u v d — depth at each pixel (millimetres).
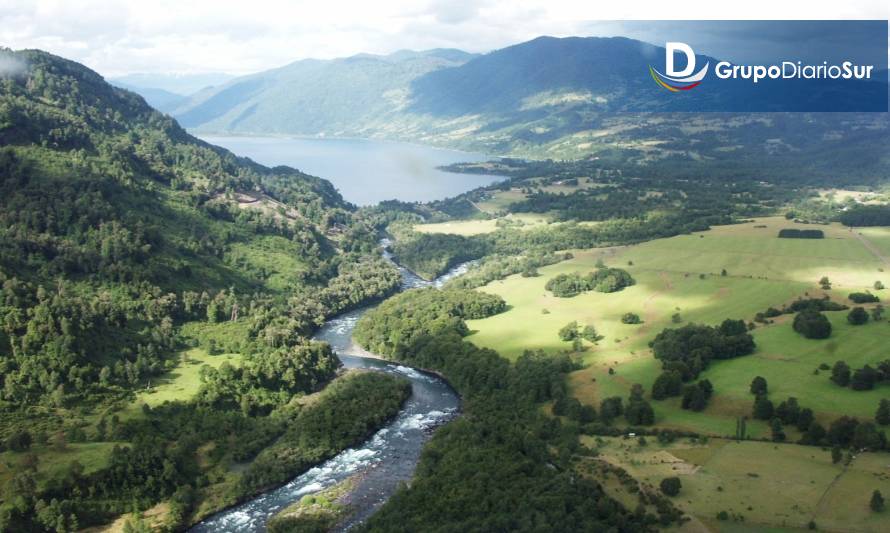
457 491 175875
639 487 172875
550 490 171000
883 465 175000
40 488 174875
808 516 156750
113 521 177625
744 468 179250
